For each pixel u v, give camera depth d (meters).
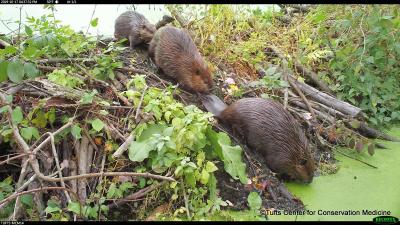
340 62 2.74
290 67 2.82
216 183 2.00
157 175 1.83
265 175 2.12
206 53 2.79
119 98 2.16
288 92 2.64
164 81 2.44
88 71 2.29
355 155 2.39
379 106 2.76
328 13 3.08
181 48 2.44
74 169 1.89
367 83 2.67
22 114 1.95
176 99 2.37
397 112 2.70
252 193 1.95
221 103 2.36
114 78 2.33
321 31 2.88
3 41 2.38
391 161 2.34
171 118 2.06
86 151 1.95
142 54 2.70
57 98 1.99
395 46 2.67
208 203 1.88
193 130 1.93
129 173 1.81
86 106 2.00
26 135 1.82
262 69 2.77
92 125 1.93
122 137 1.97
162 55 2.48
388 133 2.63
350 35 2.84
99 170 1.92
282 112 2.15
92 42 2.63
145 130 1.97
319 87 2.79
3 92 1.96
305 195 2.06
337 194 2.07
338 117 2.58
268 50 2.97
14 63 1.98
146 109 2.01
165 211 1.87
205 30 2.88
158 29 2.62
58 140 1.93
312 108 2.57
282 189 2.05
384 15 2.80
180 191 1.90
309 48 2.84
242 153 2.17
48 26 2.50
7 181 1.88
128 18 2.75
